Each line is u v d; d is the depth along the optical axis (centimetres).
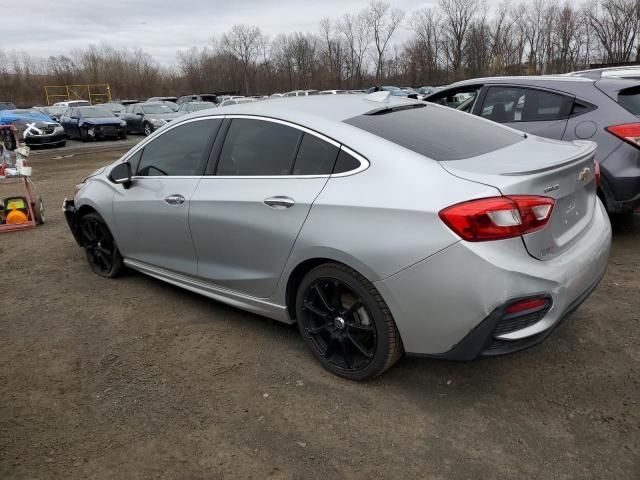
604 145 472
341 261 280
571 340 337
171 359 338
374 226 266
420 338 266
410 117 330
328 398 290
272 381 308
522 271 244
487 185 247
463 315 248
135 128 2305
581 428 257
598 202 332
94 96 6162
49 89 6600
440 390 293
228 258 350
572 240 281
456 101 657
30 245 616
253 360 333
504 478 229
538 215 250
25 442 263
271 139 331
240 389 302
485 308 243
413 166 268
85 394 303
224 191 344
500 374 305
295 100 363
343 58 7088
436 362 321
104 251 480
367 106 336
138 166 425
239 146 349
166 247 400
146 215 406
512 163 268
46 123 1922
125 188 427
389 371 313
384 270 263
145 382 313
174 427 271
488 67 6462
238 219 332
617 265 455
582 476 228
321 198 289
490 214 239
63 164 1507
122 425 274
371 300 275
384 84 6769
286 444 255
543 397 282
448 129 322
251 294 346
